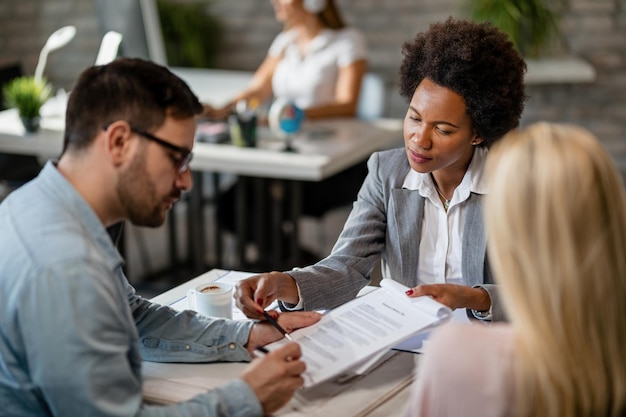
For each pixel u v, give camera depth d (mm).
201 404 1223
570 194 929
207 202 4199
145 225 1292
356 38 3775
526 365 956
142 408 1205
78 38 5129
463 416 990
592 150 945
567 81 4387
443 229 1708
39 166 3820
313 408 1315
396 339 1398
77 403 1144
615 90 4547
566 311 935
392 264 1761
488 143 1623
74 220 1208
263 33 4945
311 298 1623
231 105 3553
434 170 1608
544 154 949
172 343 1484
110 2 3383
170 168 1249
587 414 959
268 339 1471
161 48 3453
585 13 4477
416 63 1613
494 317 1545
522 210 949
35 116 3330
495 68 1530
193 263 3836
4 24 5176
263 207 3562
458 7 4578
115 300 1197
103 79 1216
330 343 1414
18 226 1205
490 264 1655
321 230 4547
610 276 938
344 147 3178
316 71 3773
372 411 1321
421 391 1019
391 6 4711
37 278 1144
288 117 3131
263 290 1541
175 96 1232
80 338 1134
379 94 3764
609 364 952
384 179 1775
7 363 1195
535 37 4180
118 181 1232
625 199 961
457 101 1546
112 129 1203
